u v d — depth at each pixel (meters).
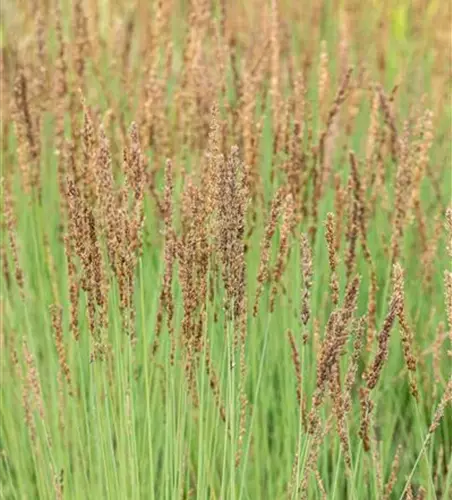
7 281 5.81
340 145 6.69
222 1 6.57
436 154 6.61
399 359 5.66
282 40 7.05
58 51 6.79
